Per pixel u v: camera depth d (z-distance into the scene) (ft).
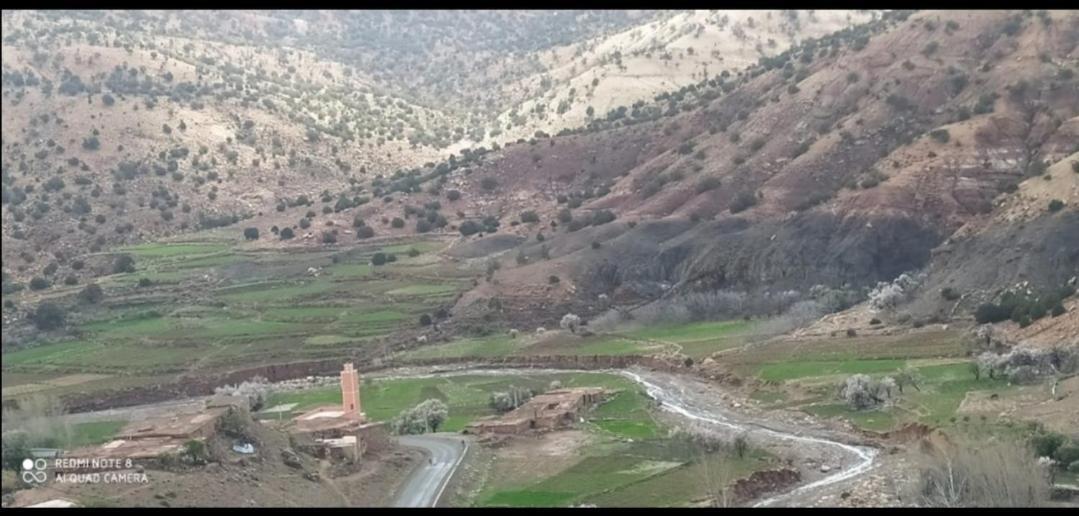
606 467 330.95
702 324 565.53
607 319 583.58
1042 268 454.81
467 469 332.80
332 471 313.32
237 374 532.32
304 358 557.74
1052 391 346.13
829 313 525.34
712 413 411.13
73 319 609.83
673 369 494.59
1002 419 323.78
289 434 334.85
